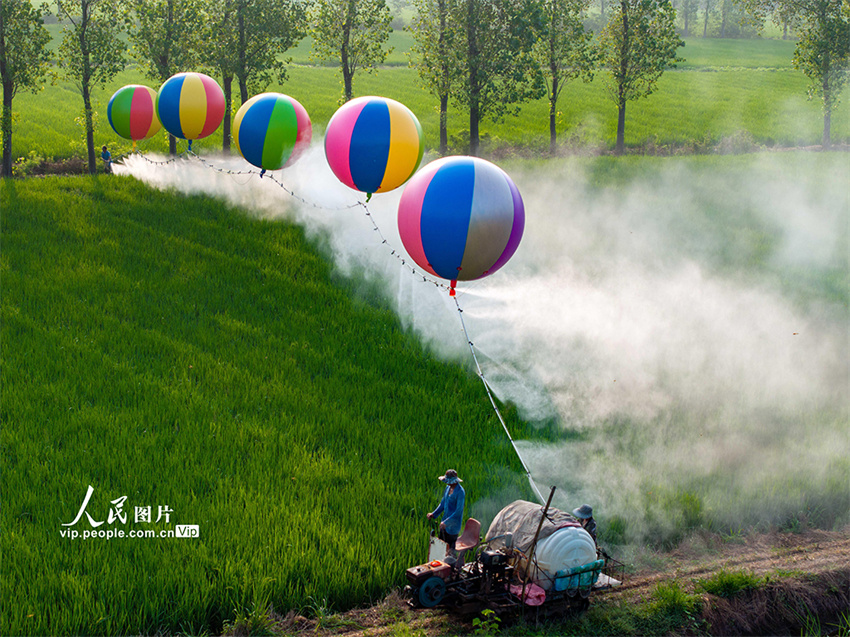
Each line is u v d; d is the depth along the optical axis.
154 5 30.56
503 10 32.03
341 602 9.00
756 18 50.34
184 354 15.68
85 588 8.52
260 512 10.23
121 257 20.77
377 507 10.70
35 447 11.48
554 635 8.70
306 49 90.50
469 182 10.46
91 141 30.64
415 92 63.44
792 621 9.72
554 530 8.83
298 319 18.38
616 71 44.53
